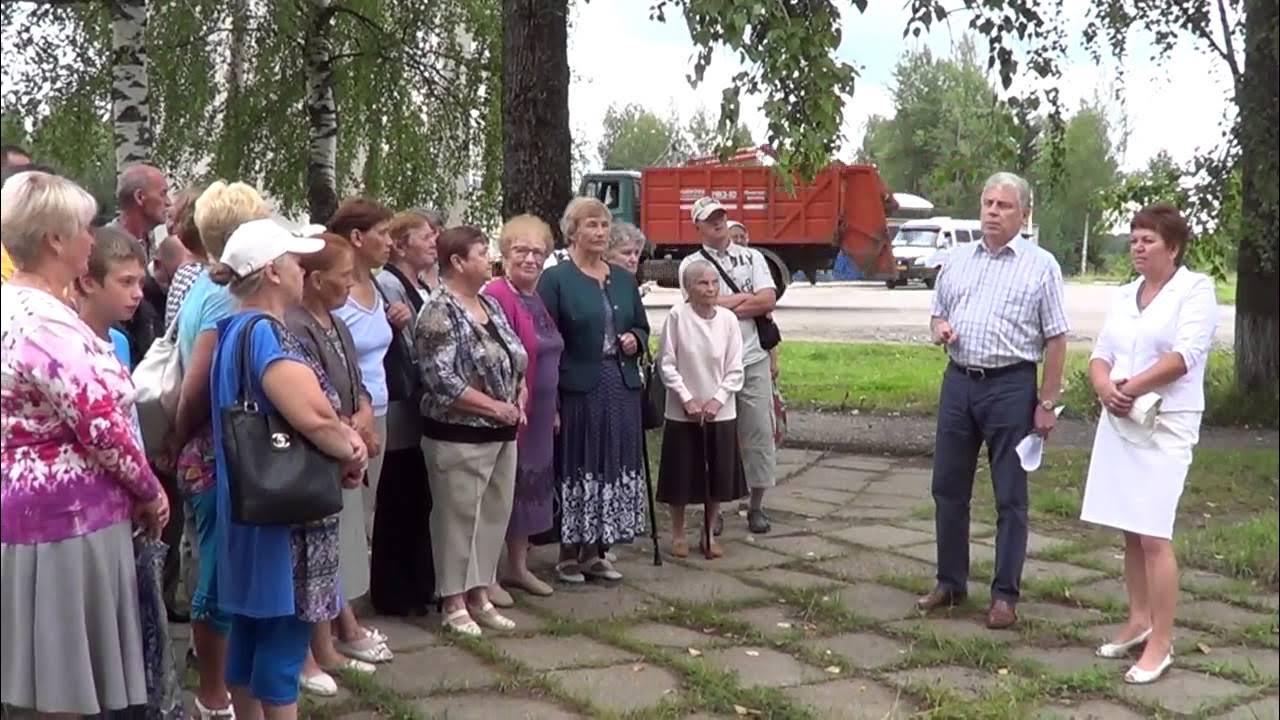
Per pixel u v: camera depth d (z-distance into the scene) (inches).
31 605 111.3
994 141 292.2
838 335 701.9
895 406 424.2
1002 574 193.0
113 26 335.0
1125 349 169.6
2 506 109.8
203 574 141.6
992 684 169.2
